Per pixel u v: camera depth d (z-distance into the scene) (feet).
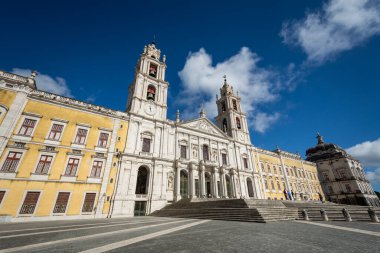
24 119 76.69
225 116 170.40
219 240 25.80
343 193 190.29
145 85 120.26
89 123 91.25
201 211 71.46
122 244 22.91
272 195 148.56
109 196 83.82
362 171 213.46
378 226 43.27
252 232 33.12
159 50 144.36
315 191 185.88
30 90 81.56
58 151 79.00
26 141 74.18
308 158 228.63
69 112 88.02
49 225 46.93
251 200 68.33
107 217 79.61
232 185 127.03
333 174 202.59
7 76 79.00
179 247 21.58
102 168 86.63
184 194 108.06
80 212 75.25
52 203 71.36
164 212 85.15
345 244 23.84
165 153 108.99
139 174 104.78
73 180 78.18
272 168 163.02
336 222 53.31
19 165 70.08
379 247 22.29
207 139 134.00
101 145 90.22
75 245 22.35
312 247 22.18
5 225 47.83
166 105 122.93
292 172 176.76
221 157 135.44
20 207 65.67
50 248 20.80
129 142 98.94
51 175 74.49
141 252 19.22
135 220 60.95
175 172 108.17
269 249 21.11
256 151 160.66
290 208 70.23
